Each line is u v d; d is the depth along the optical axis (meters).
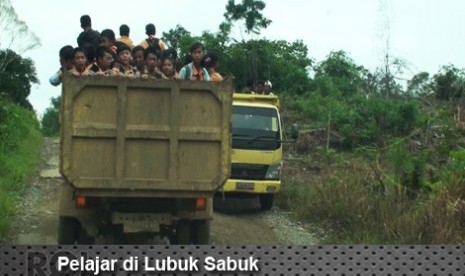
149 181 9.13
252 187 15.14
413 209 12.12
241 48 28.23
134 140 9.12
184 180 9.19
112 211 9.52
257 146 15.24
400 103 23.08
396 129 22.17
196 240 10.16
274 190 15.27
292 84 28.84
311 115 25.23
